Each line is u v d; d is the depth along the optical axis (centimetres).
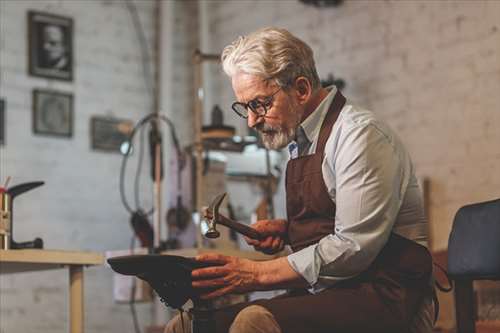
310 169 238
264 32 239
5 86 539
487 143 415
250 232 249
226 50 244
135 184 584
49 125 553
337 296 224
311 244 239
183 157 456
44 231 543
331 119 239
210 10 604
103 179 573
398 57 462
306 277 223
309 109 242
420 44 451
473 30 425
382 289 226
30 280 534
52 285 541
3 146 533
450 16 436
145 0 609
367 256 222
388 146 228
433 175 441
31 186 329
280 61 234
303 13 526
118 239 574
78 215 559
